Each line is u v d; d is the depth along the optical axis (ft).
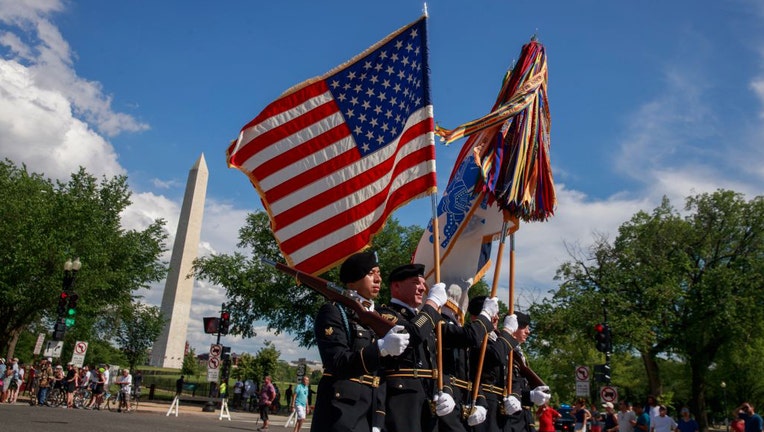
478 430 18.63
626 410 53.67
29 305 103.81
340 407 12.38
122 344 154.61
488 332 17.04
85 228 108.88
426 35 18.94
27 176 118.01
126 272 119.55
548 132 21.81
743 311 119.34
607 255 126.52
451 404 14.60
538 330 118.62
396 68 19.01
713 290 120.67
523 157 19.63
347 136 18.69
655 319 118.01
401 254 125.59
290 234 18.13
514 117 20.01
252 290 125.29
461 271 20.21
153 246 127.03
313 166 18.52
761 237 125.59
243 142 18.54
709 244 126.62
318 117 18.86
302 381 64.39
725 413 181.27
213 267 125.90
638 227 130.62
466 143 21.24
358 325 13.56
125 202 123.75
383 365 14.62
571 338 122.62
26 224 102.63
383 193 17.97
